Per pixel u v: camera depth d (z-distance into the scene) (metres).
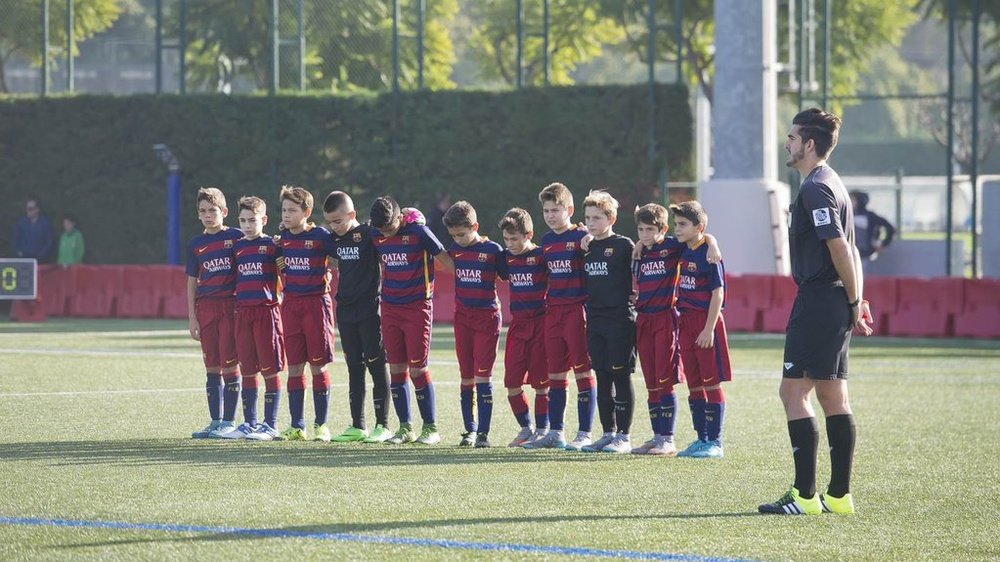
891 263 86.31
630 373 28.52
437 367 46.03
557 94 83.88
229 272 30.28
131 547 18.27
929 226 144.38
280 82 88.94
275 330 30.33
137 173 88.06
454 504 21.59
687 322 27.86
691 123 82.81
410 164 85.94
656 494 22.80
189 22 90.06
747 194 73.00
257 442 29.28
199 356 49.22
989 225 80.50
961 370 46.94
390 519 20.30
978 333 62.06
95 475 24.05
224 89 89.62
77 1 91.94
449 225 29.11
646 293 28.05
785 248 74.00
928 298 63.41
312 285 30.06
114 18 92.00
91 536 18.94
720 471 25.48
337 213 29.59
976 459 27.25
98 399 36.28
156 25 89.19
